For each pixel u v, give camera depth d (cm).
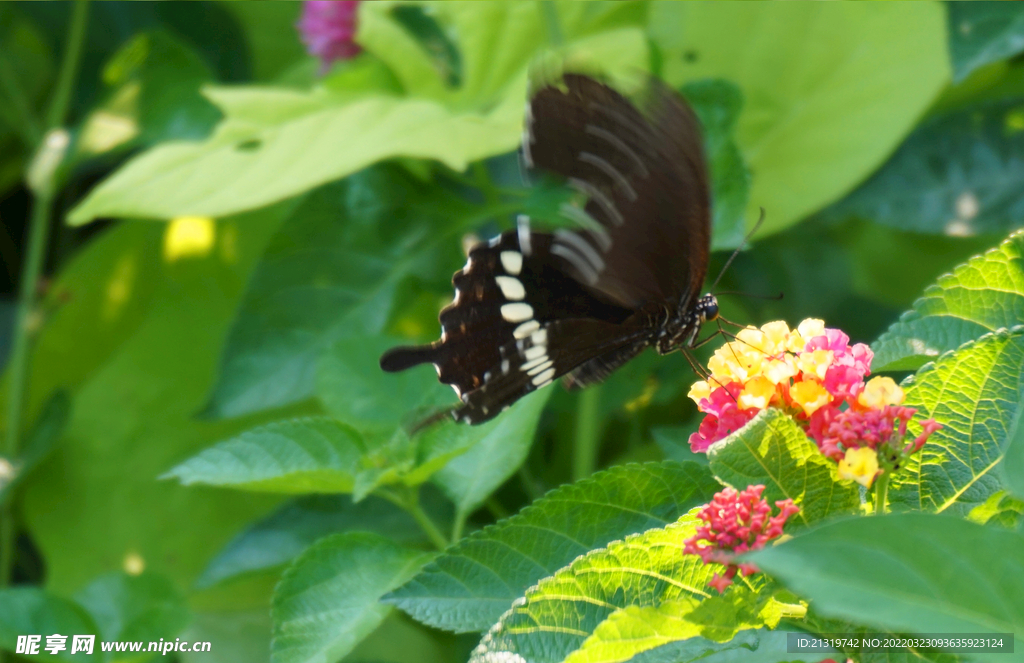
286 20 188
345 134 134
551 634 120
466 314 128
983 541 116
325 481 128
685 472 123
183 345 177
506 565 123
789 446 120
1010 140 148
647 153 123
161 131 170
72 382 186
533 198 142
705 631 119
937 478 121
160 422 174
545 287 128
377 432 130
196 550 167
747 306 159
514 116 134
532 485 139
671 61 146
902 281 179
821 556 115
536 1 139
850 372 120
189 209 133
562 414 150
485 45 143
